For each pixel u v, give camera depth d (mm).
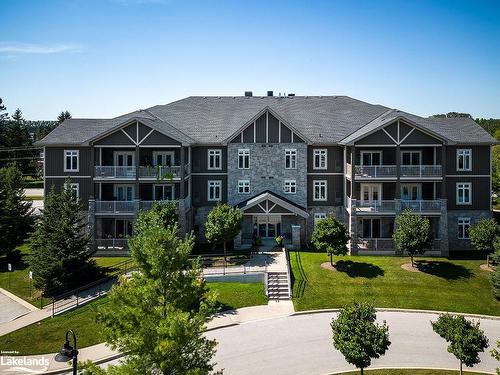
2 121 115312
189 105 51094
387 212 39500
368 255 38812
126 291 15633
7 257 40125
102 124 45531
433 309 29453
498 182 64062
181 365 15047
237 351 24094
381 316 28578
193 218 44094
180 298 15984
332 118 47562
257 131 43281
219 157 43906
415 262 36625
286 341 25297
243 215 40375
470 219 41531
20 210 42812
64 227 31812
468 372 21703
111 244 40000
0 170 57812
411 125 39344
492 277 30875
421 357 23250
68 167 41906
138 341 14250
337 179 43531
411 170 39875
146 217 33438
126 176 40719
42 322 27672
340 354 23688
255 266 35250
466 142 40344
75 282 32375
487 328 26734
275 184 43375
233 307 30125
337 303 30375
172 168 40812
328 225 35062
